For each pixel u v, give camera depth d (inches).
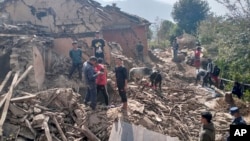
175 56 971.3
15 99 315.6
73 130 315.9
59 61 552.1
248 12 807.1
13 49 434.9
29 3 776.3
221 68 740.0
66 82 488.1
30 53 434.6
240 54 733.3
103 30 944.3
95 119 346.0
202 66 782.5
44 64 500.7
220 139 358.3
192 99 514.3
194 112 449.1
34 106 324.2
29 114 309.9
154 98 471.8
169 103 472.4
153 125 360.8
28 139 287.3
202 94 561.3
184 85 635.5
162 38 2034.9
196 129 384.8
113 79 520.1
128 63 681.6
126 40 967.0
